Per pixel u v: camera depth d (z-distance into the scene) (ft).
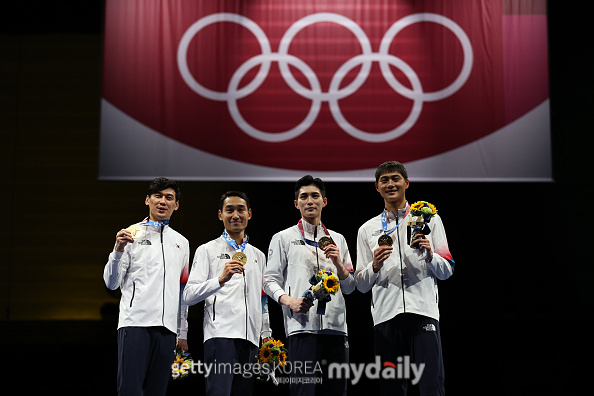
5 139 40.32
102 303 38.45
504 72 35.86
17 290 38.63
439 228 24.97
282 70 36.29
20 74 40.93
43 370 35.55
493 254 38.22
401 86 36.04
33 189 39.86
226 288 25.53
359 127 35.76
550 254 38.27
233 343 25.00
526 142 35.24
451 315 37.42
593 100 39.86
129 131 35.60
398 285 24.26
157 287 24.43
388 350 24.13
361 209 38.83
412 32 36.45
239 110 35.96
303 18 36.70
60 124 40.55
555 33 40.50
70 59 41.09
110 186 39.83
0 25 41.04
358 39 36.45
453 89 35.86
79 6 41.27
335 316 24.41
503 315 37.42
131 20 36.52
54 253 39.06
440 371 23.47
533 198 38.83
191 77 36.14
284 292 24.48
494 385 34.83
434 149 35.45
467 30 36.29
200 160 35.50
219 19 36.65
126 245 24.81
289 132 35.78
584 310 37.52
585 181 39.04
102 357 35.96
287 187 39.11
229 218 26.40
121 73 36.04
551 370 35.12
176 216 38.88
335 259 23.97
